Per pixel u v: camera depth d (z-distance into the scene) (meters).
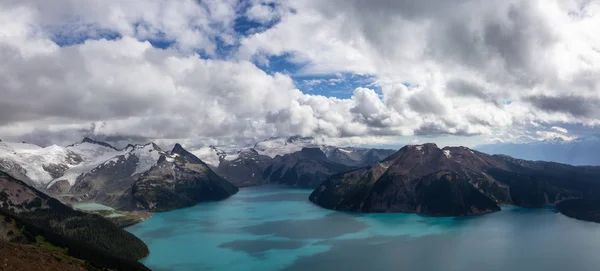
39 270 188.00
